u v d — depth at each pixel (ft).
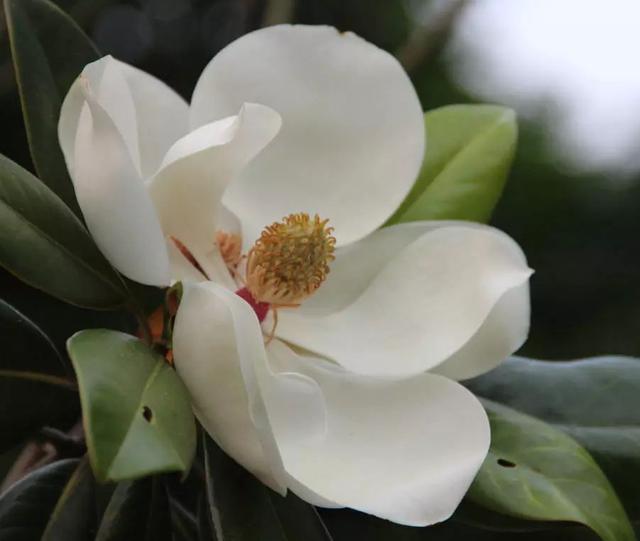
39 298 3.92
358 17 6.31
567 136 6.50
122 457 2.88
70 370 3.27
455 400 3.21
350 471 3.17
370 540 3.40
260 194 3.42
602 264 6.50
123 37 6.15
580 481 3.24
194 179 3.26
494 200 3.59
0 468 4.13
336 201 3.42
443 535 3.42
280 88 3.37
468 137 3.63
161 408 3.00
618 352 6.45
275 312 3.36
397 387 3.25
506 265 3.30
